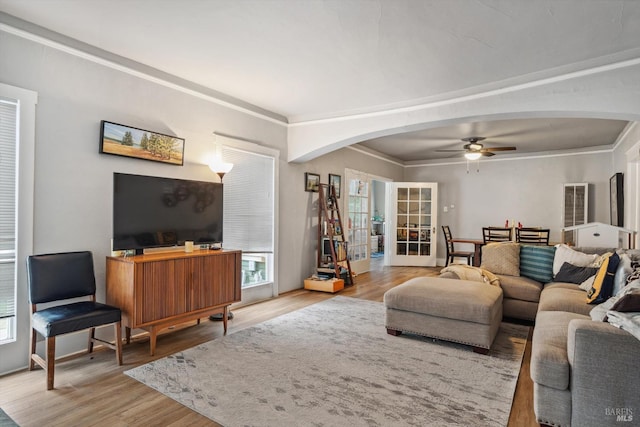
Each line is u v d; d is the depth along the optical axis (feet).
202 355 9.70
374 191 37.17
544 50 9.80
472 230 27.07
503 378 8.53
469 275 13.29
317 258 19.16
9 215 8.68
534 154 24.77
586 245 15.35
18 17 8.54
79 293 9.30
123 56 10.61
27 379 8.27
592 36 9.02
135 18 8.50
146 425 6.57
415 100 13.91
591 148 22.76
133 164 10.99
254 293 15.43
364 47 9.77
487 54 10.06
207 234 12.39
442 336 10.52
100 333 10.30
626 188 17.76
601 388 5.93
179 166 12.26
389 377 8.50
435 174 28.60
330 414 6.92
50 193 9.23
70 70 9.57
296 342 10.71
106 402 7.32
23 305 8.82
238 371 8.73
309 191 18.84
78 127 9.74
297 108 15.56
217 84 12.79
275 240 16.40
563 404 6.31
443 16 8.17
